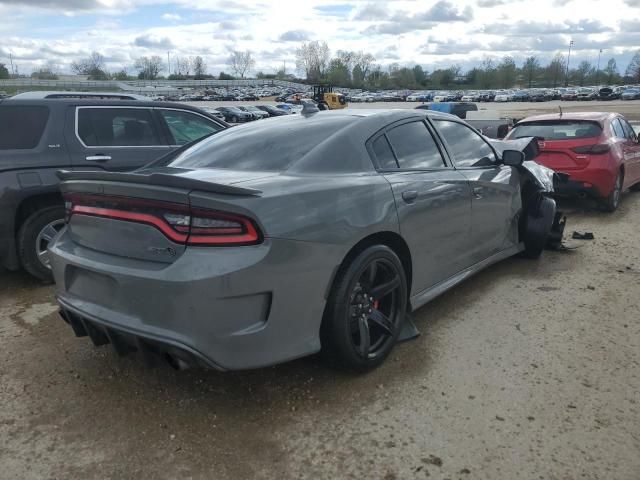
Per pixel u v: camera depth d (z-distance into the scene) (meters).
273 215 2.67
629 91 84.69
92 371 3.38
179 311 2.55
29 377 3.32
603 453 2.56
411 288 3.66
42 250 4.95
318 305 2.89
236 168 3.35
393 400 3.01
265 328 2.69
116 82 103.62
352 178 3.24
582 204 8.67
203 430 2.78
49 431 2.79
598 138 7.68
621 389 3.09
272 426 2.81
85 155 5.15
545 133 8.09
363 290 3.18
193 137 6.06
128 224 2.79
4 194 4.66
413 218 3.51
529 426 2.77
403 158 3.73
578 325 3.96
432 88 150.00
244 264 2.56
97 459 2.58
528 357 3.48
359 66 147.38
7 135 4.86
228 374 3.31
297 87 135.50
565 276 5.04
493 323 4.01
